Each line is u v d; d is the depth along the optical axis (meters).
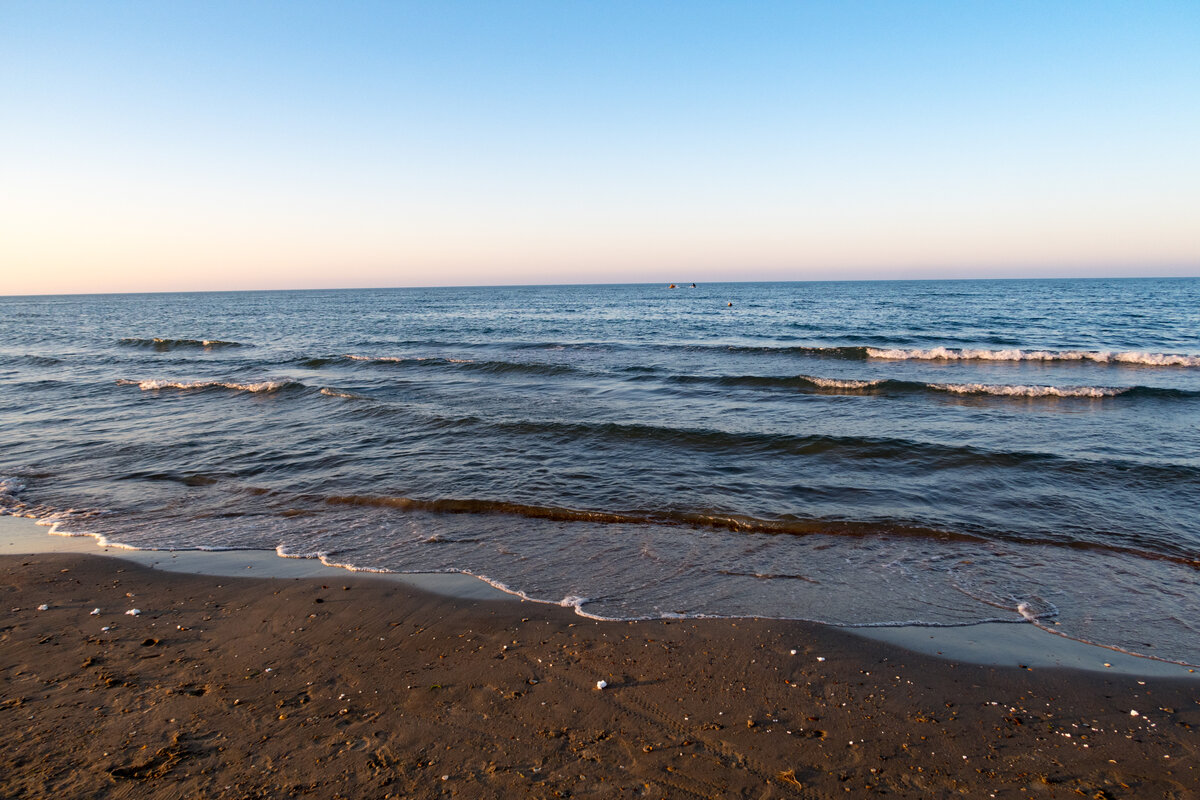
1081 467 9.15
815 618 5.21
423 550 6.77
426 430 12.10
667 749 3.52
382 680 4.25
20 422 13.34
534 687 4.16
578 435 11.53
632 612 5.32
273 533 7.32
